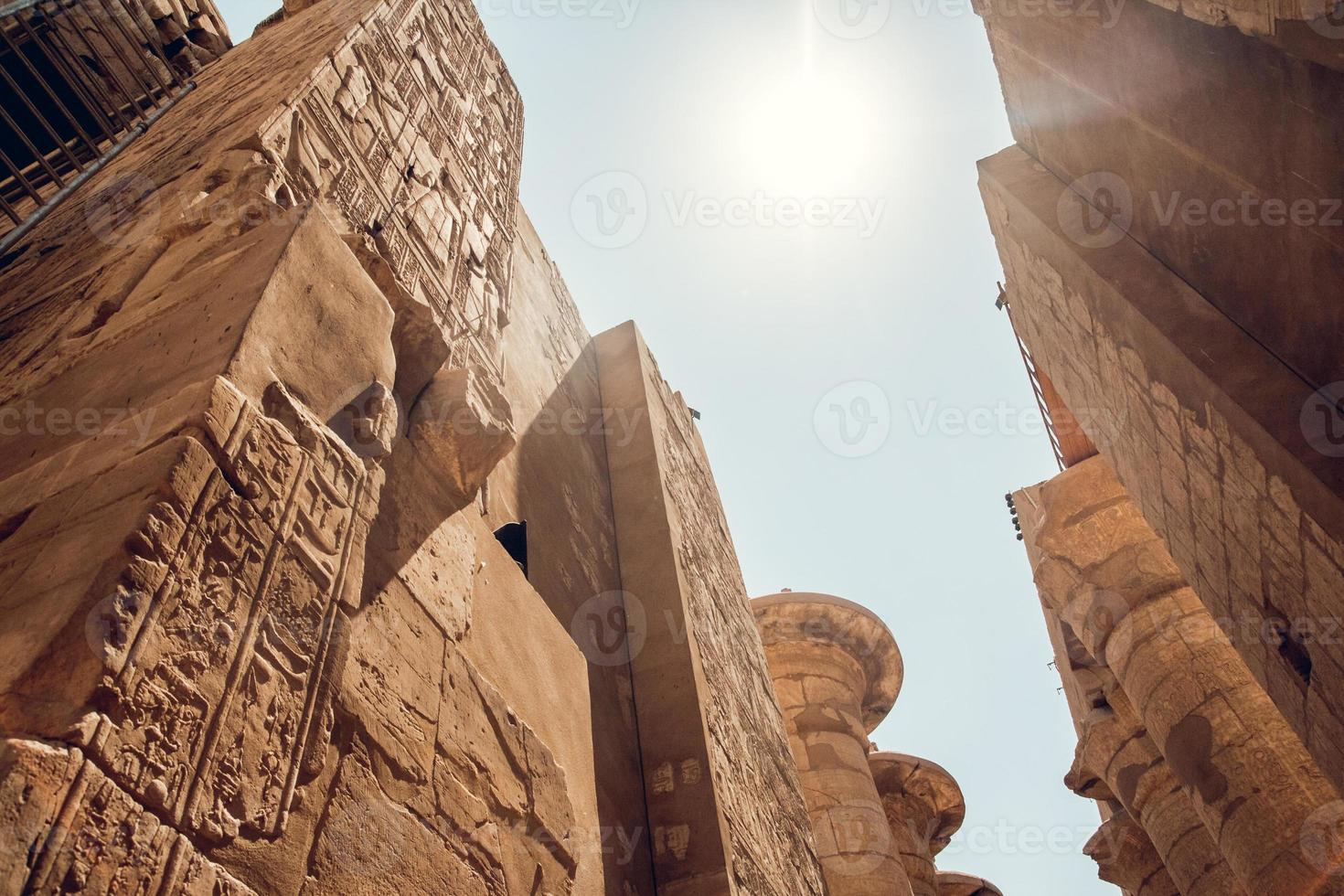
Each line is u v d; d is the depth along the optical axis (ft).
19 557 9.01
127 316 13.38
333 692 9.95
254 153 15.46
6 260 25.36
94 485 9.36
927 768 65.62
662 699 26.45
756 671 41.22
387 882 9.71
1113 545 42.83
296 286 12.19
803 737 52.24
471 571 14.70
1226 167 21.63
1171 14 21.83
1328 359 19.75
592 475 35.73
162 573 8.43
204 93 32.27
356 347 12.76
